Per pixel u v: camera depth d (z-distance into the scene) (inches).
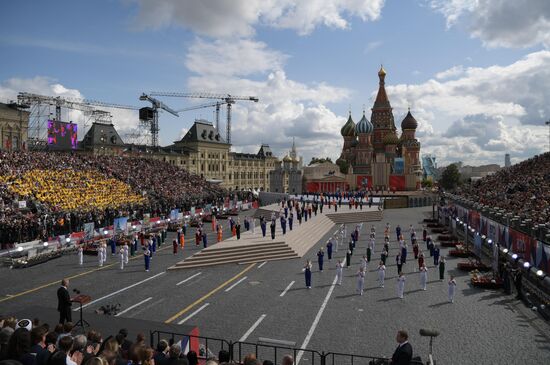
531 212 1371.8
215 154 5177.2
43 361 354.0
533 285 1021.2
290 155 5334.6
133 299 954.7
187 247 1620.3
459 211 2001.7
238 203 3021.7
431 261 1397.6
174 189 2878.9
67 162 2459.4
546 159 2406.5
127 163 2987.2
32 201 1792.6
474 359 653.3
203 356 590.9
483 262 1378.0
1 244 1382.9
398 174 4306.1
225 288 1056.2
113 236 1592.0
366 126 4635.8
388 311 886.4
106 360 352.2
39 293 993.5
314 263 1376.7
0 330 406.0
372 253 1546.5
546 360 649.6
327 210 2797.7
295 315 855.7
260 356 667.4
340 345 706.2
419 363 492.7
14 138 2960.1
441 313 873.5
